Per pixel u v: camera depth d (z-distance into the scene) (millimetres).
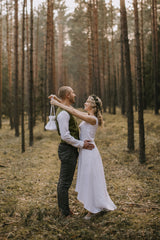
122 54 16328
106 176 5082
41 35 23781
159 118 12414
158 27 15828
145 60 18484
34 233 2621
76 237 2549
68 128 3004
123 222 2861
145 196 3826
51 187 4328
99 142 9250
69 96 3150
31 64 8922
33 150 8250
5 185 4348
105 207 3059
